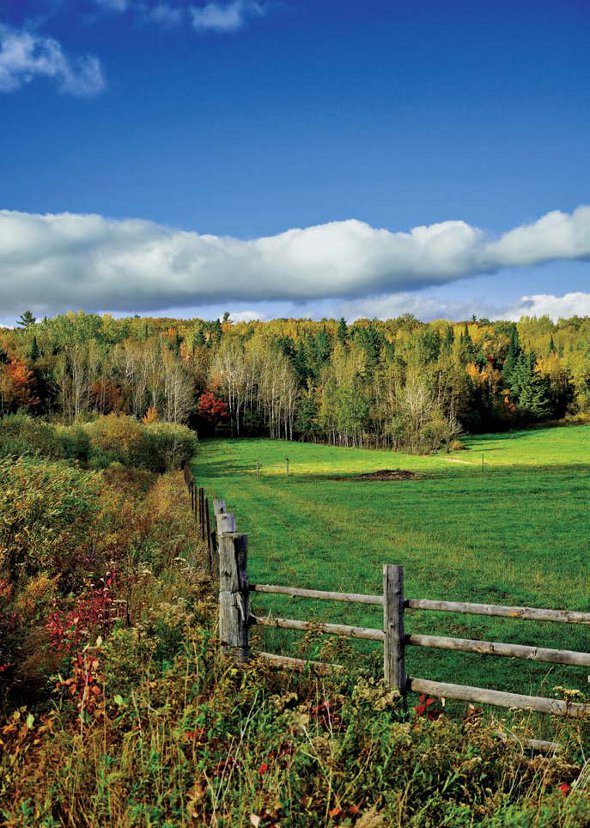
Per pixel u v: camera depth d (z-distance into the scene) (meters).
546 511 28.19
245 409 114.19
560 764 4.26
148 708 4.54
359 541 20.97
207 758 3.97
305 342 163.50
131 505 16.84
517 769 4.47
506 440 94.62
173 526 16.44
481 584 14.90
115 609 7.09
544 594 14.00
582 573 16.11
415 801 3.85
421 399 87.12
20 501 10.23
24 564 9.75
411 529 23.73
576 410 121.94
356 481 46.81
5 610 7.26
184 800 3.73
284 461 69.31
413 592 14.10
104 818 3.62
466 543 20.64
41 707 5.57
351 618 11.56
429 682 5.44
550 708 4.86
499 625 11.33
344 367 125.50
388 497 35.47
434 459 68.19
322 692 5.50
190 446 49.69
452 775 4.11
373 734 4.30
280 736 4.30
